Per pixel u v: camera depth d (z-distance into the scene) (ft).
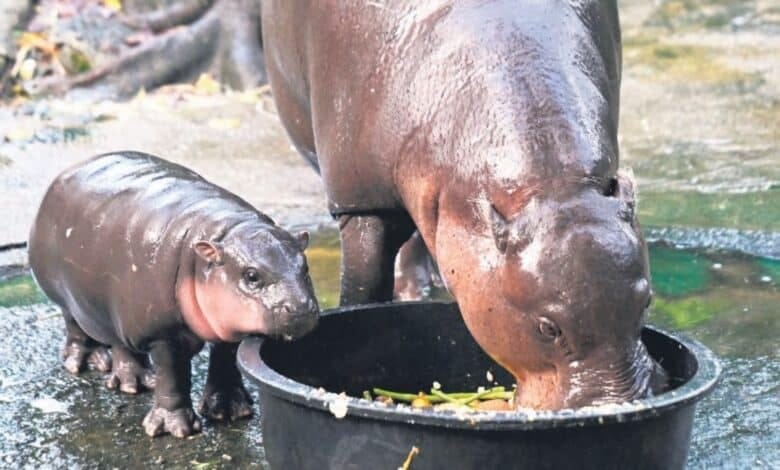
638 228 26.09
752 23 95.50
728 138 70.28
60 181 36.63
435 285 46.03
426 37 30.81
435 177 29.37
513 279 25.50
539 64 28.91
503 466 23.95
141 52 83.82
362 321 32.07
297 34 36.32
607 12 33.06
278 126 75.15
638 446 24.44
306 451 25.89
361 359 32.22
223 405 34.68
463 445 23.90
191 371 37.45
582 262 24.76
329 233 54.24
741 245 51.08
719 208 56.44
